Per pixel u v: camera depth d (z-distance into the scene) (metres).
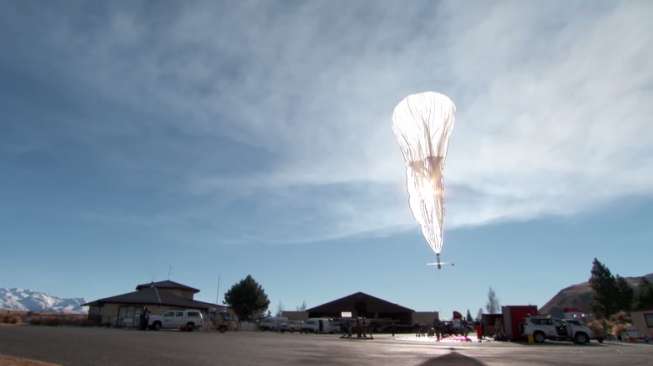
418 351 20.08
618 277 78.94
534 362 14.92
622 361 15.62
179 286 64.44
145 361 12.38
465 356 17.27
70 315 52.81
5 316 44.03
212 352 16.50
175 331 40.19
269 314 74.94
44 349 14.60
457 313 54.53
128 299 51.50
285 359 14.80
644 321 43.12
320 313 71.06
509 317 36.12
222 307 67.88
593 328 35.41
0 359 10.60
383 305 70.12
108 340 20.72
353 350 20.16
